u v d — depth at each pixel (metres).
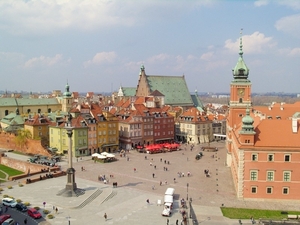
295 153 91.06
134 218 79.94
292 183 91.94
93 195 95.94
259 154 92.44
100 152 164.88
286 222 78.50
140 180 115.06
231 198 96.12
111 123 169.88
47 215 79.88
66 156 153.62
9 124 183.12
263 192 93.31
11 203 85.25
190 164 143.00
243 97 145.12
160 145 176.50
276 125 96.88
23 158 144.00
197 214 83.25
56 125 158.38
